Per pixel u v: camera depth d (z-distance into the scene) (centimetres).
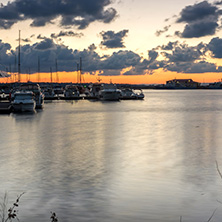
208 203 1294
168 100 11488
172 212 1207
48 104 8075
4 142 2750
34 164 1947
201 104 9069
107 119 4744
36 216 1170
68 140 2867
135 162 2019
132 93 10369
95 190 1455
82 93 13012
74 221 1134
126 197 1363
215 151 2389
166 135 3212
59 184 1537
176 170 1812
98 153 2294
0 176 1677
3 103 6419
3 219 1135
